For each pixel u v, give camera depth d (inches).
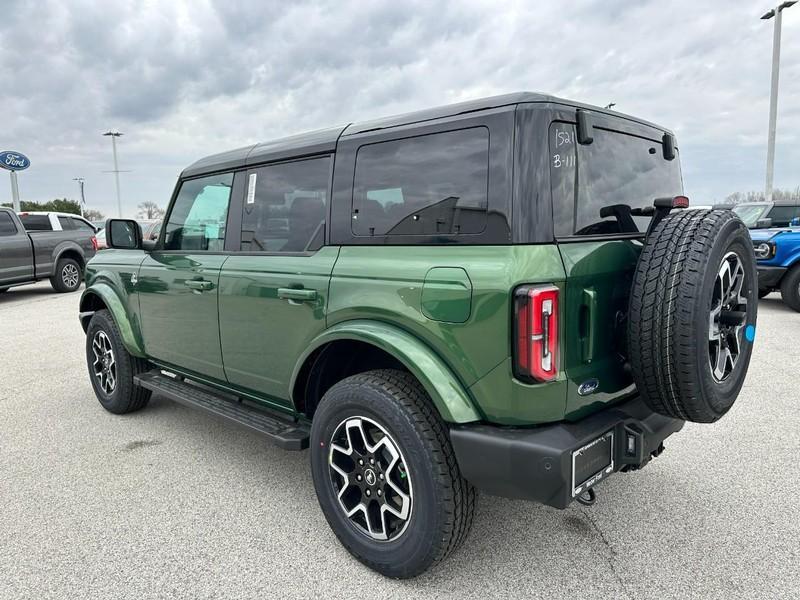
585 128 89.8
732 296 92.9
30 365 253.6
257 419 125.9
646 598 91.3
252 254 125.6
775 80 725.9
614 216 99.0
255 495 128.6
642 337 84.2
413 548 91.4
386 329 94.3
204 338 139.1
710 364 85.7
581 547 106.0
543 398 81.2
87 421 179.6
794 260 338.3
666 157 119.7
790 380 208.4
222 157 138.6
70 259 511.2
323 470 104.3
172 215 155.3
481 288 81.9
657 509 119.0
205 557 104.3
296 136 123.0
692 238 83.7
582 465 83.1
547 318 79.4
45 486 133.6
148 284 157.4
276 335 117.3
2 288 481.4
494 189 84.7
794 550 103.5
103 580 97.7
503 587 94.7
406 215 96.0
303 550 106.6
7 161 760.3
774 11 720.3
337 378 115.3
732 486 128.6
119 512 121.1
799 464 139.2
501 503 123.0
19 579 98.0
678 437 157.3
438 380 86.8
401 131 98.2
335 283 102.9
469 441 84.7
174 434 167.6
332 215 108.7
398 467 93.5
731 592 92.2
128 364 174.2
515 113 84.0
